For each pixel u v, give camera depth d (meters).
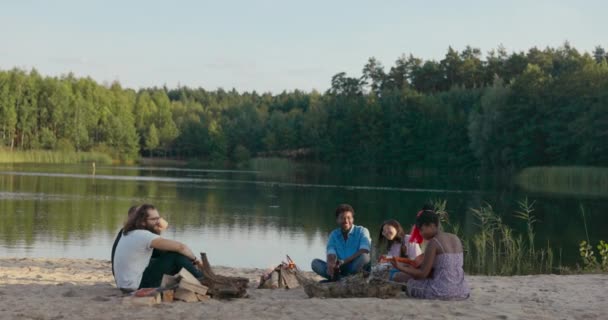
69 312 6.84
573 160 65.06
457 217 29.95
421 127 90.69
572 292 8.99
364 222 27.31
